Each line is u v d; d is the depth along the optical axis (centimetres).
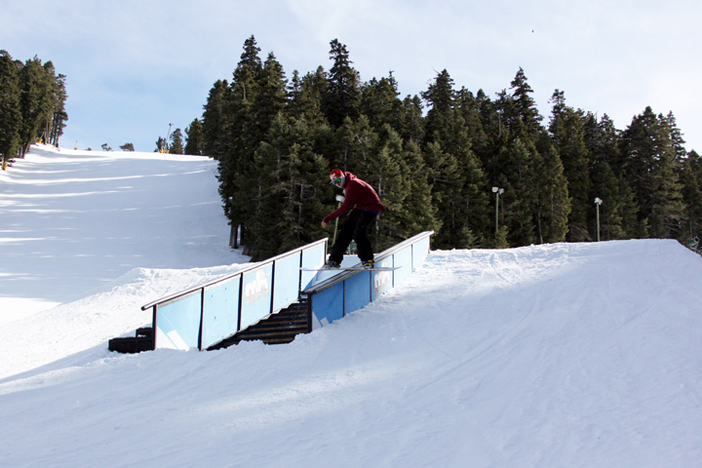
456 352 524
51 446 354
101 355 652
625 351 465
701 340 474
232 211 3706
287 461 304
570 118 6131
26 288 2186
